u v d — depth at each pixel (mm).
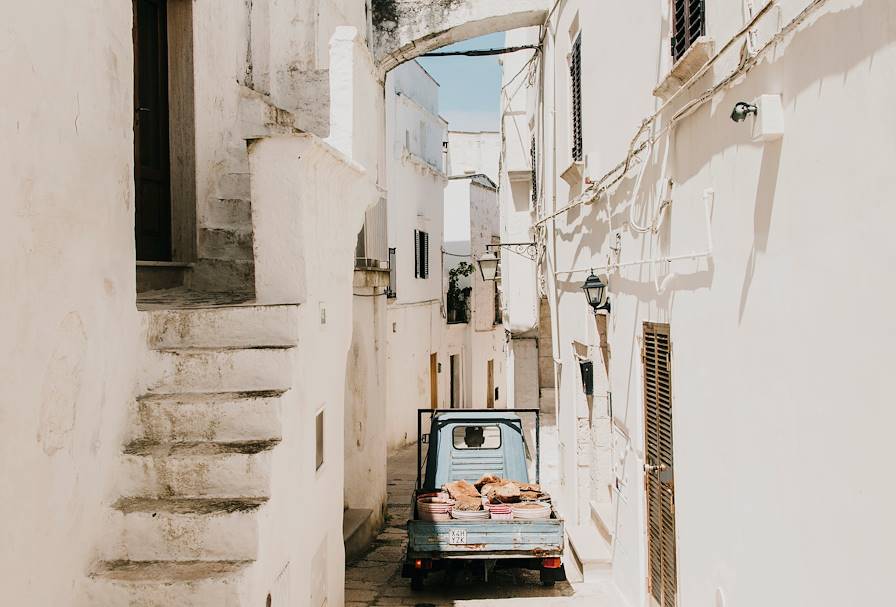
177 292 6859
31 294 3240
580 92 10148
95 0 3914
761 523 4160
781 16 3844
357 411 12000
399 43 12812
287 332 4742
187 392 4520
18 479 3113
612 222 8102
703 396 5129
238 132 8211
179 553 3777
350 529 10852
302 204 4945
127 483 4031
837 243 3299
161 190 7141
